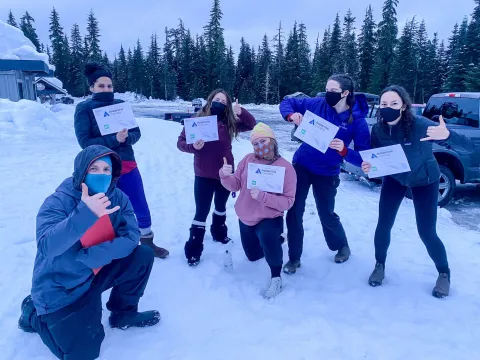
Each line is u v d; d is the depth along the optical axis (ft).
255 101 213.87
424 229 10.59
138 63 244.22
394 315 9.78
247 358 7.97
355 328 9.18
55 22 240.94
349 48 182.09
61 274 7.16
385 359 8.07
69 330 7.18
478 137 20.01
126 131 10.60
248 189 10.89
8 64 50.60
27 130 35.22
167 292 10.55
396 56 163.02
